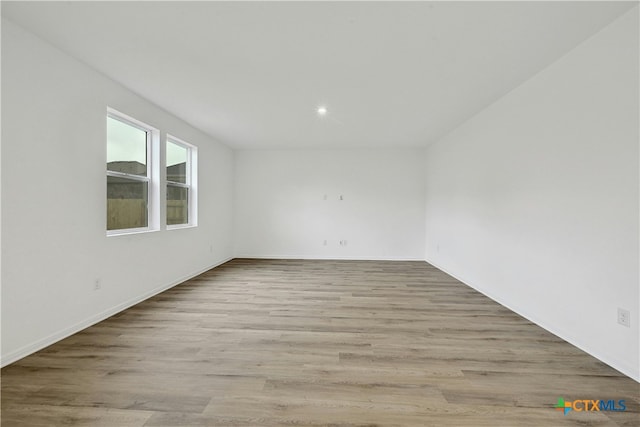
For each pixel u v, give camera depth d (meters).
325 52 2.49
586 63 2.28
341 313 3.13
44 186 2.30
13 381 1.84
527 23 2.08
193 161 4.93
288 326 2.77
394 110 3.96
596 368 2.05
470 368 2.04
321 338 2.51
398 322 2.89
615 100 2.04
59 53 2.42
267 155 6.60
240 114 4.13
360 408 1.63
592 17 2.01
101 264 2.88
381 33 2.21
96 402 1.65
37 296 2.25
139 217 3.65
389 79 3.01
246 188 6.63
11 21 2.06
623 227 2.00
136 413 1.57
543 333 2.64
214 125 4.69
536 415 1.58
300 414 1.57
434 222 5.88
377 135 5.32
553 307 2.64
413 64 2.70
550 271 2.67
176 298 3.62
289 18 2.04
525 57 2.55
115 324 2.78
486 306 3.39
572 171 2.42
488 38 2.27
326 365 2.07
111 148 3.20
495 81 3.04
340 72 2.86
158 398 1.69
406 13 1.99
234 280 4.56
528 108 2.99
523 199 3.06
